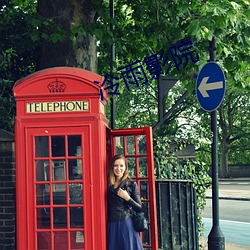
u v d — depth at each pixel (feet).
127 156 26.27
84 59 33.19
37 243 23.06
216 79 31.60
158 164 32.91
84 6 33.30
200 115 125.08
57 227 22.99
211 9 30.04
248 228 58.70
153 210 24.98
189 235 32.48
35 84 23.07
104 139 23.58
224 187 140.15
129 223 23.93
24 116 23.02
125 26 40.16
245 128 190.70
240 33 33.37
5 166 28.68
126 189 24.14
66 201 22.93
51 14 32.96
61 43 32.99
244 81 37.81
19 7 40.73
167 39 36.01
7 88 35.88
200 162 36.94
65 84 22.99
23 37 38.04
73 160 22.93
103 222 22.90
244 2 31.83
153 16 37.52
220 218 69.26
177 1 34.60
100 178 22.77
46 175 23.02
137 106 122.01
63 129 22.90
